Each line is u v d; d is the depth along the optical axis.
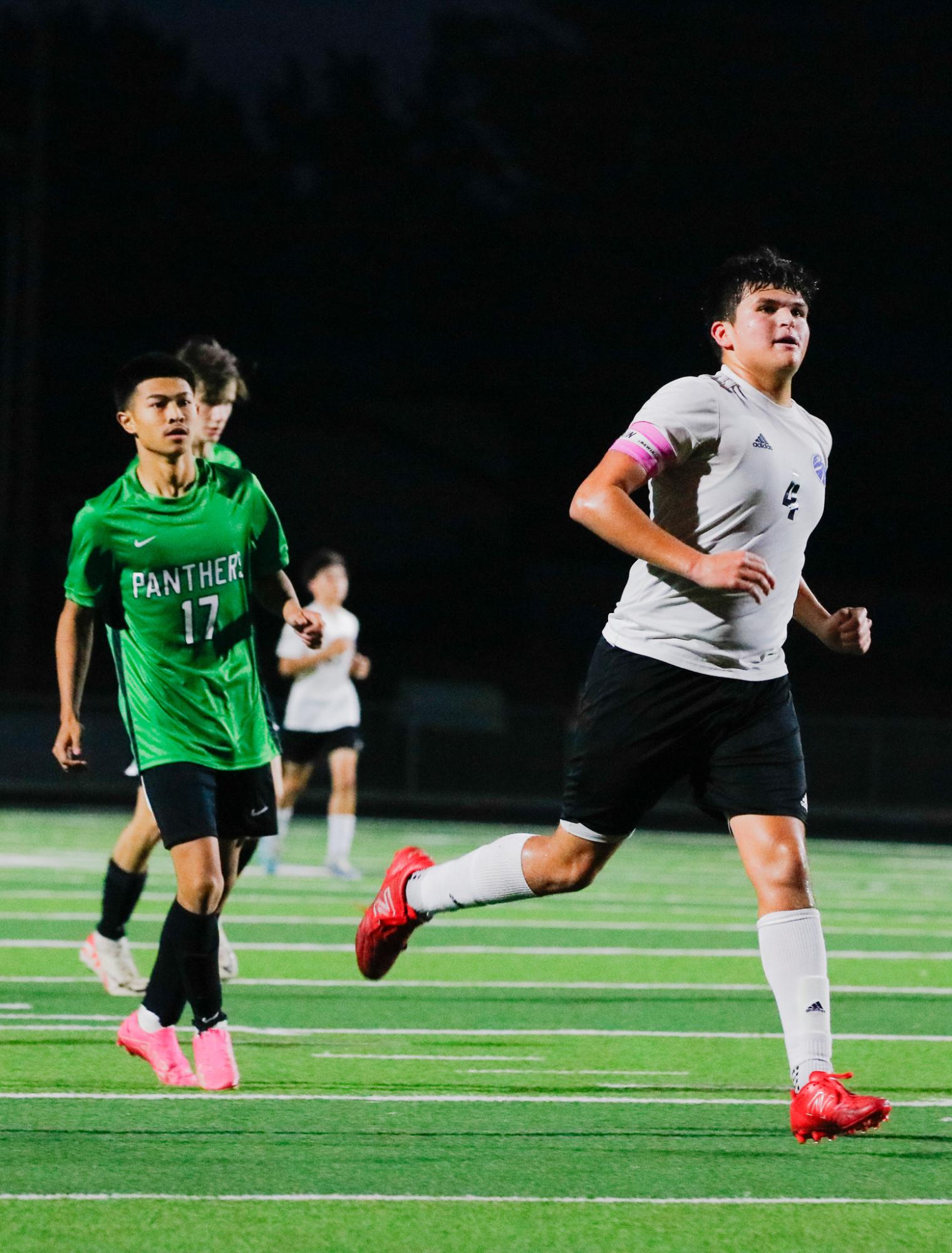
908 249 135.12
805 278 17.84
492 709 89.00
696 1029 25.89
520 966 32.62
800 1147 18.47
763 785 17.56
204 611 20.19
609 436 147.25
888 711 125.25
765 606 17.52
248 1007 27.08
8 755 85.38
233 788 20.70
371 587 145.62
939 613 135.50
